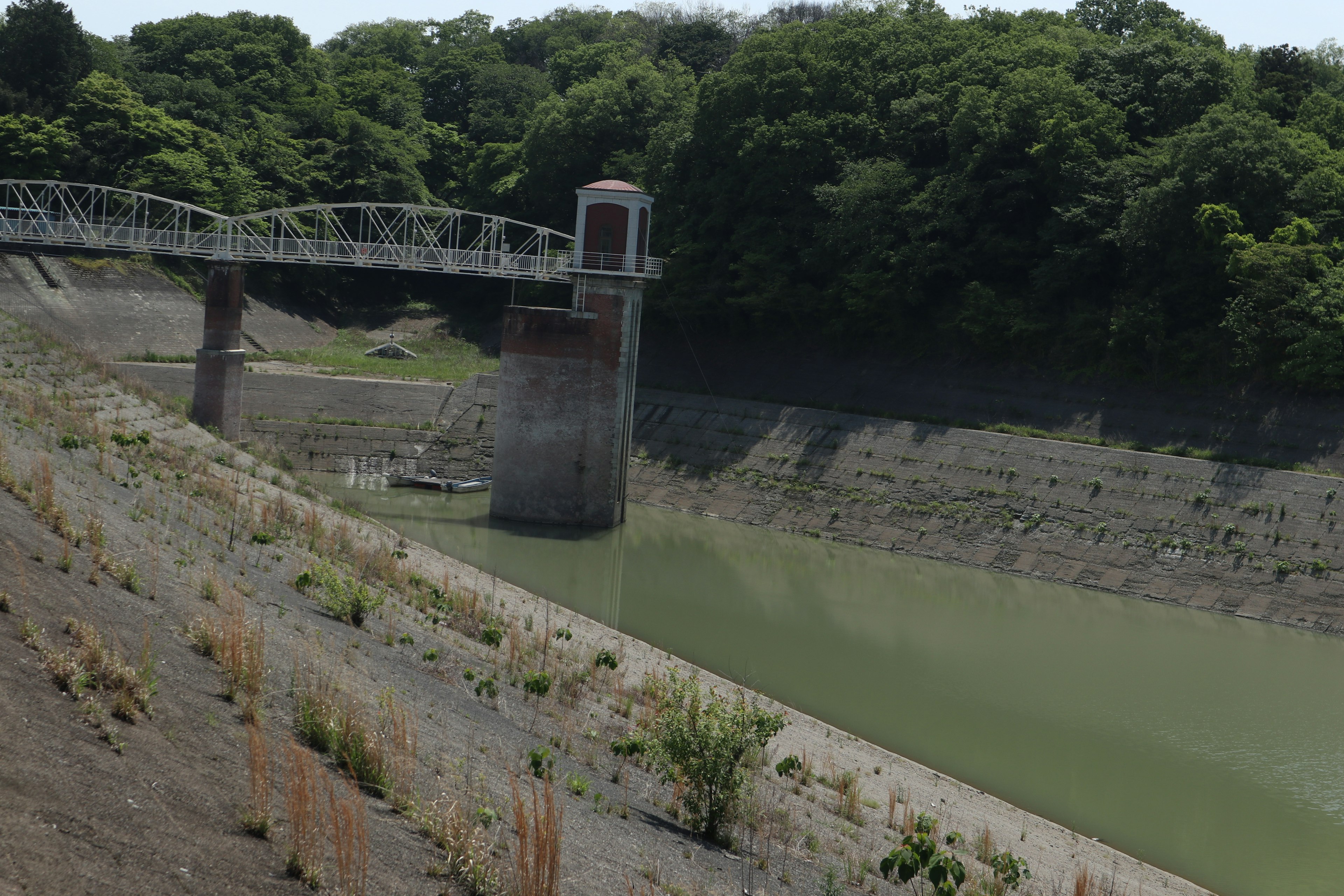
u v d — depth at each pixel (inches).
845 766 1042.7
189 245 2418.8
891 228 2810.0
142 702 543.5
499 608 1398.9
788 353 2992.1
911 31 3166.8
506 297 3971.5
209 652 686.5
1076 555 2095.2
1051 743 1285.7
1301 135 2576.3
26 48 3708.2
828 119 2989.7
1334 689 1541.6
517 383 2287.2
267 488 1685.5
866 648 1636.3
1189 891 903.7
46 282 2987.2
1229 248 2277.3
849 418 2576.3
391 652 914.1
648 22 5703.7
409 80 5147.6
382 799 565.0
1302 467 2027.6
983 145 2687.0
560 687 1000.2
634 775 799.7
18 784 419.5
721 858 662.5
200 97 4148.6
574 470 2290.8
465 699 847.1
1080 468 2190.0
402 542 1662.2
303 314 3794.3
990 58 2967.5
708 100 3186.5
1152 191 2358.5
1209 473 2057.1
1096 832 1043.9
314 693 666.2
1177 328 2386.8
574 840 600.1
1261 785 1197.1
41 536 778.8
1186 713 1419.8
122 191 2447.1
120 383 2011.6
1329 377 2081.7
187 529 1087.0
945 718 1341.0
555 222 4050.2
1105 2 3777.1
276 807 502.0
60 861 386.3
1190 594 1953.7
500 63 5182.1
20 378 1800.0
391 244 2534.5
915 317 2810.0
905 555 2252.7
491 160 4224.9
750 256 2977.4
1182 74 2778.1
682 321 3245.6
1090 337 2464.3
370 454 2672.2
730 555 2198.6
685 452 2733.8
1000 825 973.8
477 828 540.1
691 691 767.7
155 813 449.7
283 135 4028.1
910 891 711.7
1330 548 1873.8
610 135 3826.3
